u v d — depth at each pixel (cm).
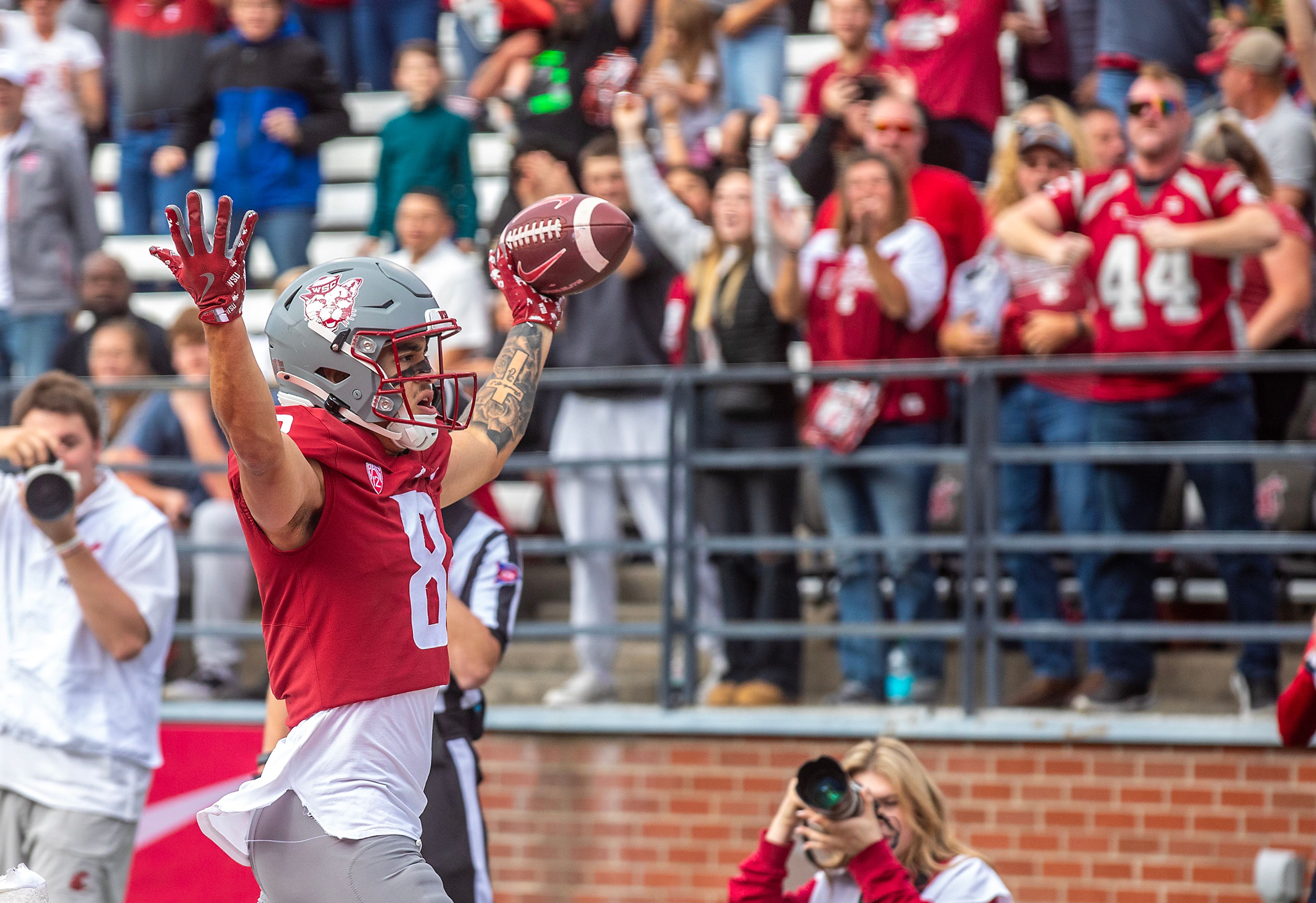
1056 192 2092
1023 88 2892
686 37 2616
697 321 2245
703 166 2625
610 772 2156
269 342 927
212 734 2195
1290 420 2314
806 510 2547
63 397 1535
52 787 1516
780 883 1370
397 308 909
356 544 902
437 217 2384
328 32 3338
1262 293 2225
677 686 2309
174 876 2173
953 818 2050
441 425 920
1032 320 2117
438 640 952
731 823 2106
